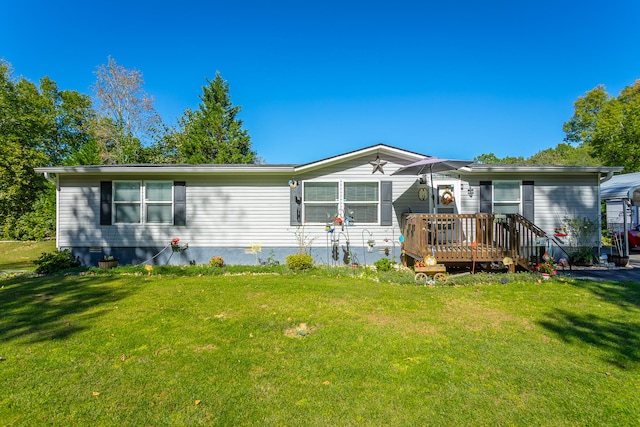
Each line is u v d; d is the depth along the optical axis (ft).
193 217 32.91
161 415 8.31
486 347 12.20
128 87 76.84
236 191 32.94
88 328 14.53
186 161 82.23
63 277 26.53
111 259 30.81
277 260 32.53
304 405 8.68
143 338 13.34
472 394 9.13
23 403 8.80
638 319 15.11
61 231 32.73
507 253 25.40
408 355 11.59
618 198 33.01
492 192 32.63
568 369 10.49
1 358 11.50
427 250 24.94
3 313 16.72
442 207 32.42
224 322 15.24
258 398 9.03
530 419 8.05
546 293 19.93
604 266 29.91
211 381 9.92
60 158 85.56
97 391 9.39
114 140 75.87
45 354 11.84
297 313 16.46
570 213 32.68
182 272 27.96
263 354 11.76
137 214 32.94
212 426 7.90
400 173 29.96
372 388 9.48
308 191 32.76
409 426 7.84
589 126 88.07
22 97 75.05
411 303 18.13
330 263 32.35
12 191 50.29
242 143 90.02
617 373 10.21
